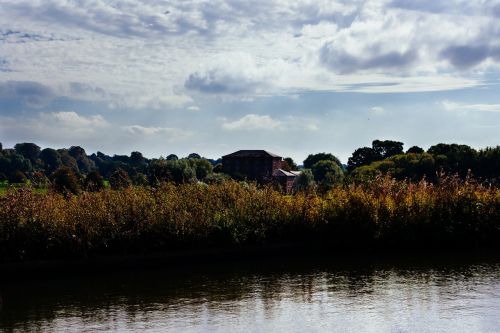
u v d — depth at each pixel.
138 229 10.80
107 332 6.54
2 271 9.65
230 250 11.62
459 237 13.40
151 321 6.98
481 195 14.08
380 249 12.88
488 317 7.09
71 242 10.09
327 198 13.31
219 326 6.77
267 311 7.43
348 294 8.35
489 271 10.17
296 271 10.23
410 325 6.78
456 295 8.24
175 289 8.75
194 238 11.29
